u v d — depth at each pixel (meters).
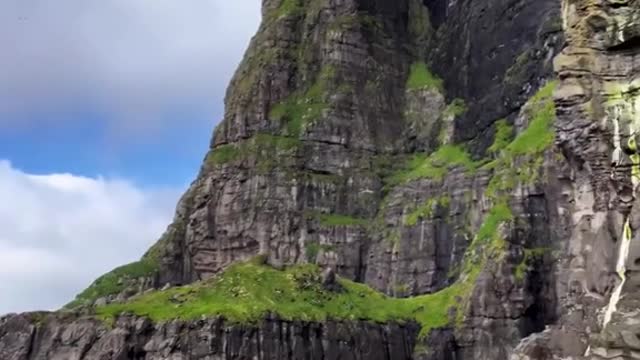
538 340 82.44
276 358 188.38
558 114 80.88
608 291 73.81
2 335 190.62
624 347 64.81
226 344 183.75
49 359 185.38
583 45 79.12
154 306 196.25
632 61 76.25
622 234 73.38
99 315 191.12
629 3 76.44
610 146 76.00
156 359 182.75
